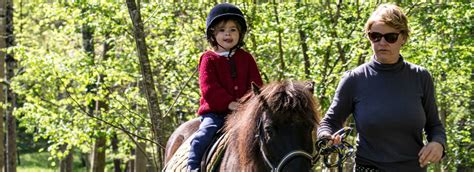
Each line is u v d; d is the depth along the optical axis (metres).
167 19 10.41
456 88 13.16
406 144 3.96
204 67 4.79
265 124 3.75
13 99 17.41
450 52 10.16
